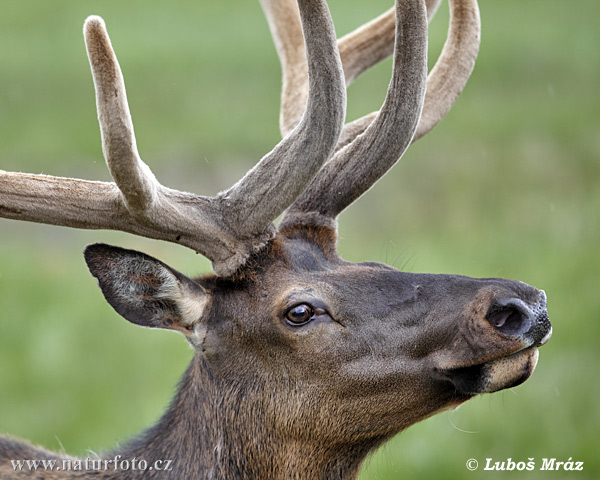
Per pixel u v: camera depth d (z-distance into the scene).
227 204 8.65
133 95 29.75
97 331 17.23
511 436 14.16
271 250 8.78
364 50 10.49
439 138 25.73
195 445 8.77
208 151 25.77
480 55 31.88
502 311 8.14
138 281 8.68
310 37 8.04
